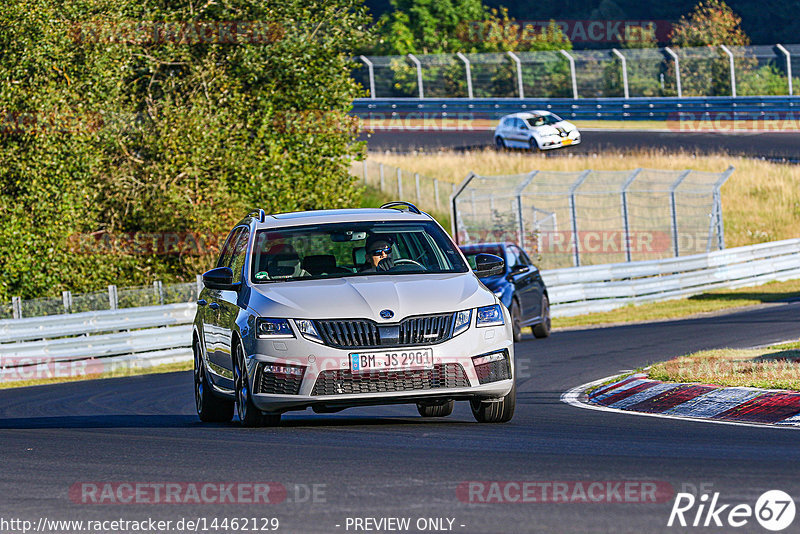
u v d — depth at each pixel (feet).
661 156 558.56
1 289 324.39
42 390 225.15
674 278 374.43
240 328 117.91
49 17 332.60
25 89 331.16
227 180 374.02
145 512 76.28
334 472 88.12
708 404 128.67
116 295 280.92
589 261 436.76
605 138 627.87
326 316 113.19
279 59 377.50
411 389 112.88
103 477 90.99
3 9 326.85
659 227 481.87
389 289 116.78
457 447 100.68
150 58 375.04
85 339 268.62
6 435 130.41
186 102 382.42
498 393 116.26
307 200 383.04
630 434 108.88
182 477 89.15
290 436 113.09
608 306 353.31
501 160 563.07
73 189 335.06
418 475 85.30
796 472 82.84
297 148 384.27
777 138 610.65
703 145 596.70
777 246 414.82
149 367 277.85
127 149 368.89
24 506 79.71
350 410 155.63
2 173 326.03
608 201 498.69
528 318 268.21
